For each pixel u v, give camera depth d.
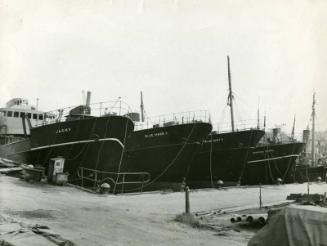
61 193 13.98
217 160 24.41
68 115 19.78
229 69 25.64
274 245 4.27
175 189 20.25
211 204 14.49
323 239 3.94
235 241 7.46
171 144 19.86
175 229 8.52
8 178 16.48
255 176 28.33
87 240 6.49
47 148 19.05
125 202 13.54
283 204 12.99
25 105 24.72
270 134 32.34
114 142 18.02
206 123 20.30
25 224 6.84
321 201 11.94
